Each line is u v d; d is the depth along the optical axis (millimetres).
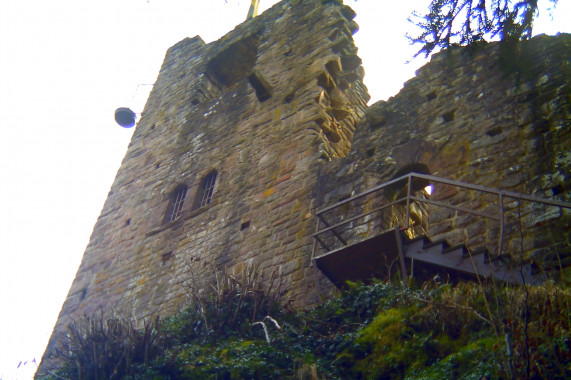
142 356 9836
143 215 17562
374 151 13609
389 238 9969
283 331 9844
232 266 13633
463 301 8242
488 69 13367
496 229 10445
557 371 6516
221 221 15094
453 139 12516
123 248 17047
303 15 19750
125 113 21047
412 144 13031
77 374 10008
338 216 12812
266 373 8805
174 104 21203
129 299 15188
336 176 13773
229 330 10258
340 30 18234
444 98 13547
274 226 13812
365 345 8711
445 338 8023
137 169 19672
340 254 10492
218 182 16344
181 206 16953
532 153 11172
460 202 11273
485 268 8789
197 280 13070
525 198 9102
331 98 16812
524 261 9141
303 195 13977
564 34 12750
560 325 6980
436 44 9523
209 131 18516
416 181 12594
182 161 18266
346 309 9789
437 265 9375
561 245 9453
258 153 16188
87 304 16234
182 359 9438
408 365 7992
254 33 20625
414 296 8773
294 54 18422
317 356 9070
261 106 17703
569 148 10766
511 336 7051
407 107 14000
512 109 12188
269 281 12547
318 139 15203
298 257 12680
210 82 21062
